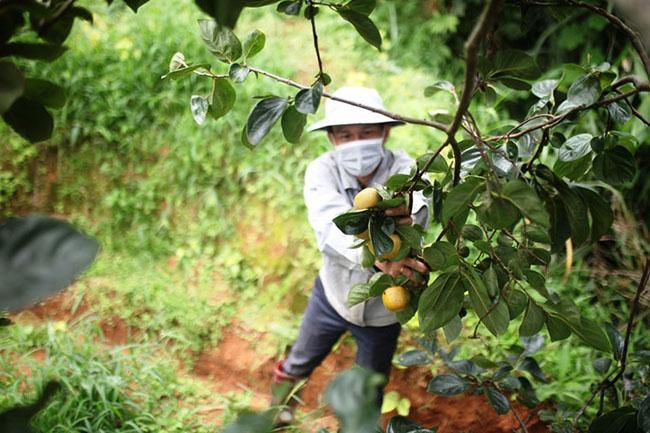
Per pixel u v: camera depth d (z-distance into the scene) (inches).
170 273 177.2
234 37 68.5
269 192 181.9
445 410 148.2
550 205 81.7
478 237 72.6
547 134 76.5
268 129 66.3
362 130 108.0
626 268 173.3
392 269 76.6
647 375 95.1
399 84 219.0
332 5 59.8
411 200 70.2
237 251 178.9
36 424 121.8
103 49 201.8
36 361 138.3
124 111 193.2
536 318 73.2
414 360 109.4
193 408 143.7
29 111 44.0
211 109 72.2
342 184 112.0
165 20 212.1
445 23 238.2
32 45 39.4
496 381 102.3
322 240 105.7
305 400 151.3
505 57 70.0
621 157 77.4
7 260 27.8
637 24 30.3
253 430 31.1
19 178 188.9
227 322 164.4
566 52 227.0
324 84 63.6
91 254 28.0
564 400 144.2
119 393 135.8
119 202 185.2
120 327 162.4
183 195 186.9
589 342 73.5
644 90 68.3
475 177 59.6
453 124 53.9
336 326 121.8
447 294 67.6
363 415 27.6
